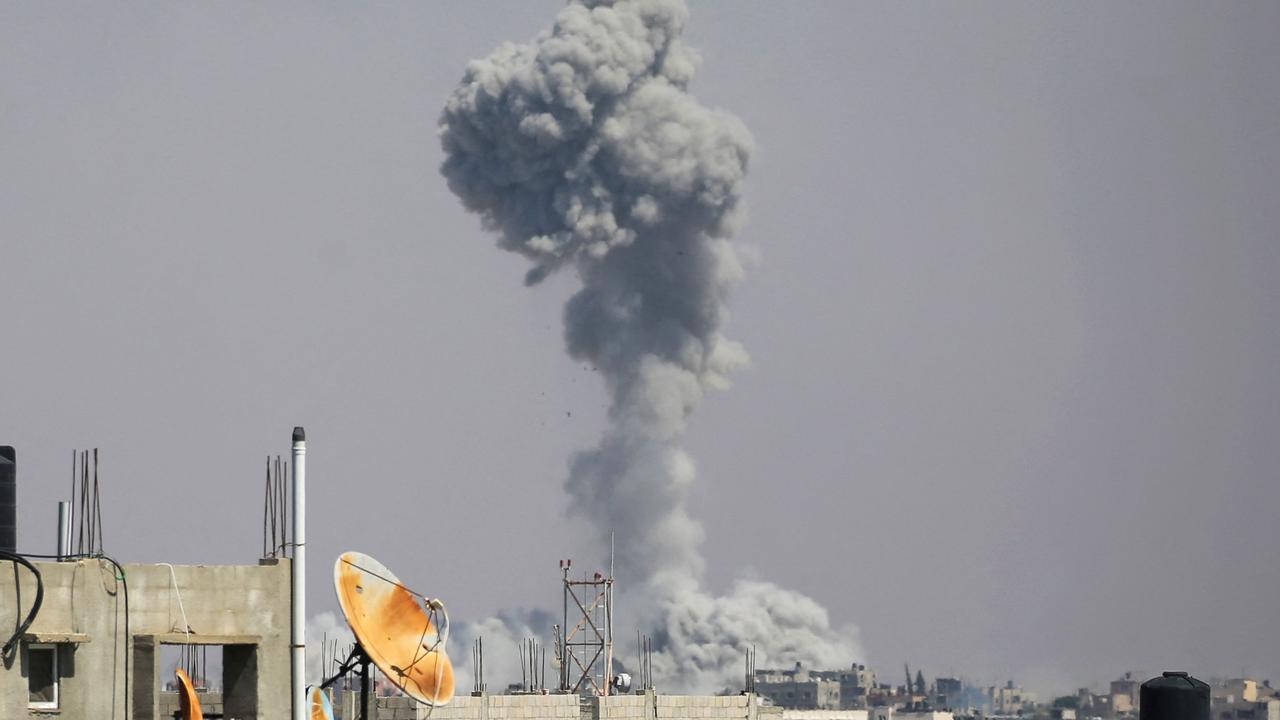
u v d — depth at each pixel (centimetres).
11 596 17450
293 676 18238
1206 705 16850
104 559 18138
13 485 18312
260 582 18888
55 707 17675
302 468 18288
